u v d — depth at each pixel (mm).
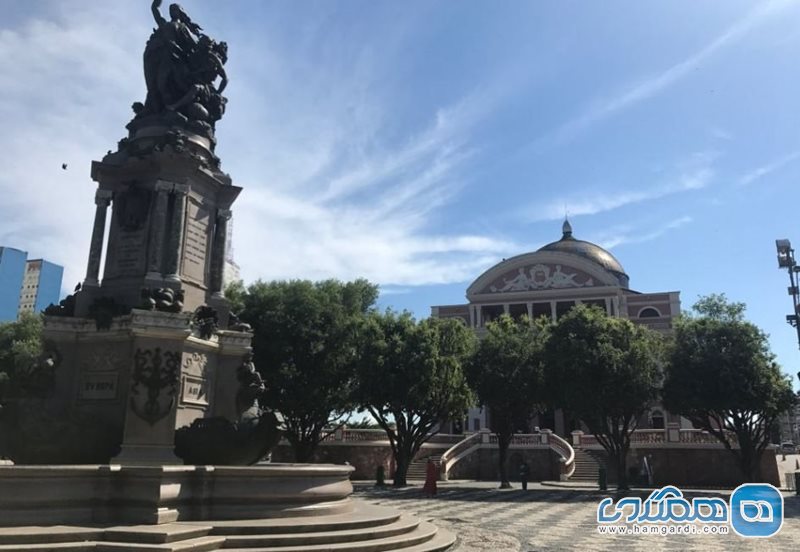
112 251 12805
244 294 33875
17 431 10352
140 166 13000
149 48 14133
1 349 36719
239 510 9398
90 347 11633
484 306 69125
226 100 14906
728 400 30656
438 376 32031
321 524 9250
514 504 22250
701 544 12953
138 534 7832
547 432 43375
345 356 33031
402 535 10297
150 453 10547
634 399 29312
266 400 31578
